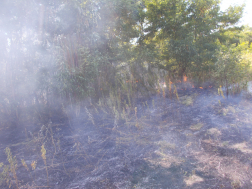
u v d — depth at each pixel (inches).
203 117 177.3
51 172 112.0
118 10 295.6
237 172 98.0
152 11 354.9
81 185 98.8
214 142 132.4
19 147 145.9
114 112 194.7
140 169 109.9
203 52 339.9
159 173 104.8
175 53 334.3
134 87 275.3
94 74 233.0
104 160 121.8
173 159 117.7
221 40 419.8
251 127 145.3
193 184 93.0
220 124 158.1
